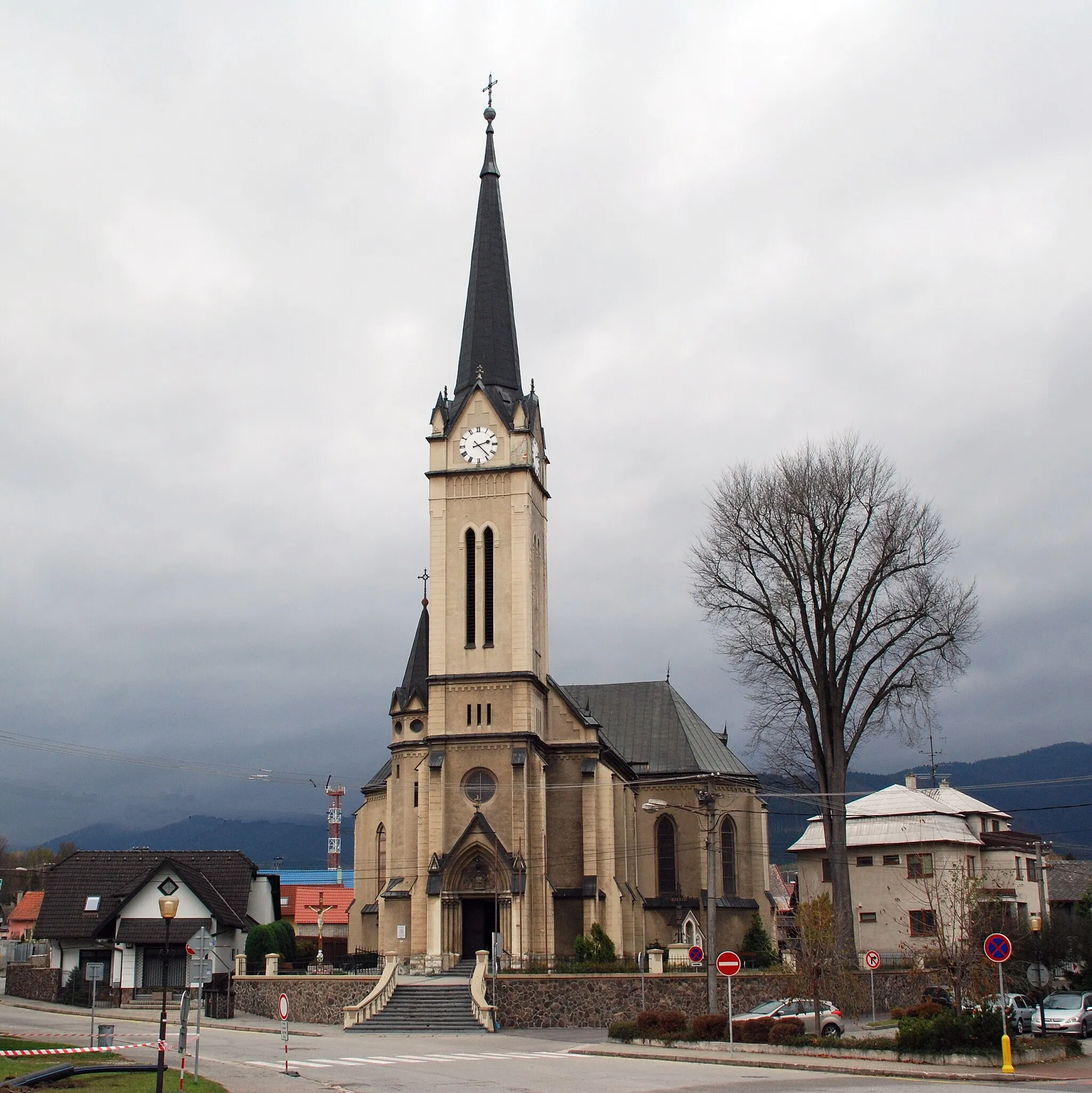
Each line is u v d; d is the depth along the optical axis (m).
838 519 68.06
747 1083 38.91
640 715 101.12
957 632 65.81
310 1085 38.84
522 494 83.06
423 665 86.75
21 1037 55.41
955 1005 50.69
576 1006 65.94
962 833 93.56
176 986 84.25
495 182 93.12
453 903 76.56
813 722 67.62
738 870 95.44
